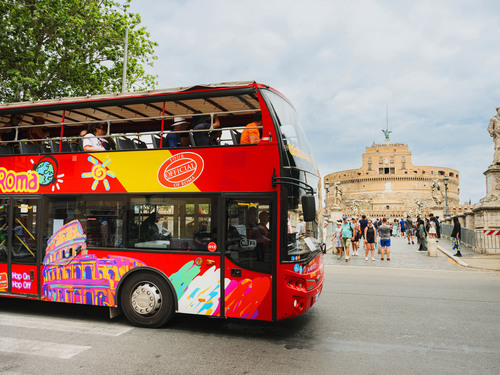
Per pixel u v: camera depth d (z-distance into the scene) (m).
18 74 16.56
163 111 7.12
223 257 6.33
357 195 127.44
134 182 6.93
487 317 7.57
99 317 7.50
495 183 20.72
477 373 4.82
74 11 18.77
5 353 5.41
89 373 4.71
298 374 4.74
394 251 22.53
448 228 30.22
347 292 10.08
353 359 5.27
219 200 6.43
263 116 6.39
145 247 6.77
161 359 5.20
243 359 5.23
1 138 8.33
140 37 22.48
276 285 6.04
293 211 6.21
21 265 7.54
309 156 7.38
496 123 20.98
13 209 7.72
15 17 17.44
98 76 20.95
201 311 6.42
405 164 126.31
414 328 6.79
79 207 7.24
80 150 7.60
